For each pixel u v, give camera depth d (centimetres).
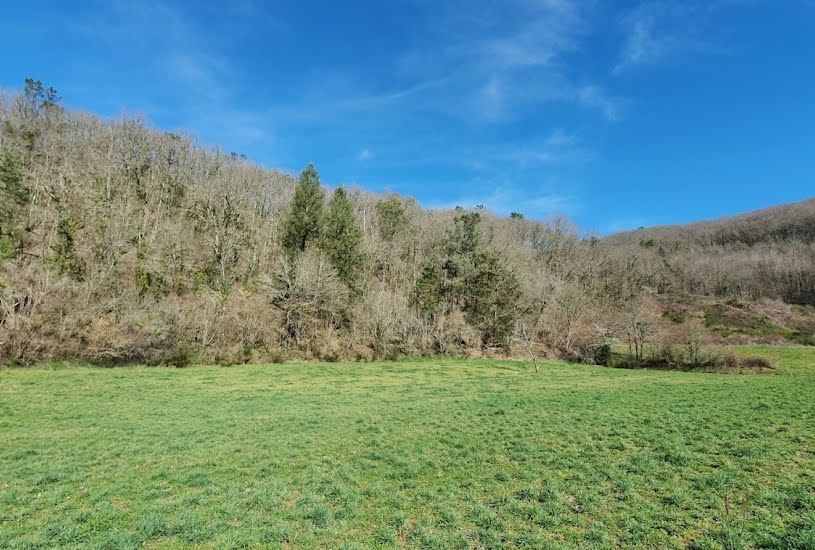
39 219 4959
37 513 1045
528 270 7350
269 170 9169
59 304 3944
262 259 6438
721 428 1656
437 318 6038
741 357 4747
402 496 1140
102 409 2389
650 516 959
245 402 2667
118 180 6469
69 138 6738
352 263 6034
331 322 5466
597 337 5775
